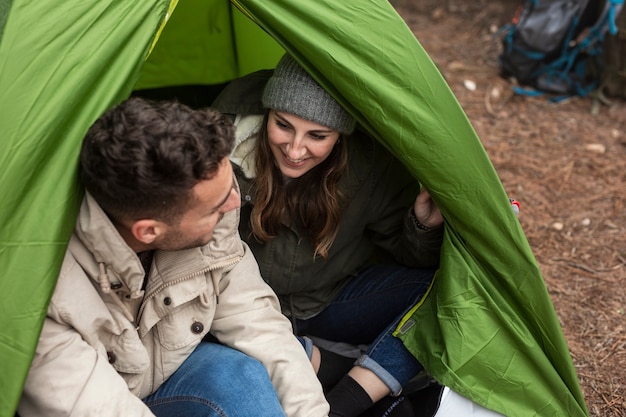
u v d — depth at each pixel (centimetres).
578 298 282
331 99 175
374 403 196
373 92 170
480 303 188
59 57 145
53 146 142
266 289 177
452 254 188
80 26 148
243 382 160
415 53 171
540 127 400
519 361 192
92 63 147
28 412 145
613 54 411
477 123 402
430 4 547
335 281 216
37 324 137
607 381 243
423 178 179
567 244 315
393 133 174
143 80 270
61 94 143
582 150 381
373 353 195
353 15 168
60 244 140
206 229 148
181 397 162
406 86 171
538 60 428
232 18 259
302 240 201
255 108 190
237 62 272
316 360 204
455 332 186
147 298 160
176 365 167
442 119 173
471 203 180
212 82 277
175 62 268
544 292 187
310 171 192
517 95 430
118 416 143
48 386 141
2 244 137
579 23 421
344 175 196
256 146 188
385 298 213
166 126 131
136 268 148
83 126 145
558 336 191
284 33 167
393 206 210
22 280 138
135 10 154
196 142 133
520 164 368
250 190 193
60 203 140
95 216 142
